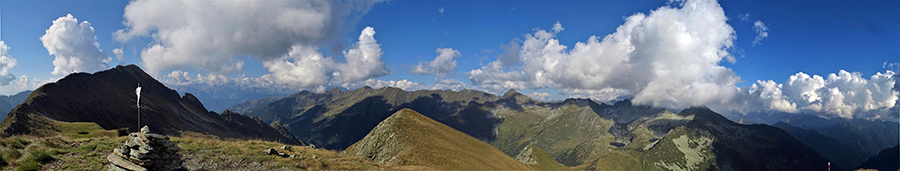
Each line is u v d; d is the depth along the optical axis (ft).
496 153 379.76
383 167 181.88
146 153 81.76
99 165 100.53
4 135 271.08
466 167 272.51
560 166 568.41
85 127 329.11
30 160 91.91
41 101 403.13
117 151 83.35
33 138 109.70
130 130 325.42
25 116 318.04
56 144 109.81
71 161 99.81
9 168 86.53
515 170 329.72
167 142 89.30
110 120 529.04
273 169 129.49
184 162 118.11
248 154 141.59
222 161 127.34
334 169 149.59
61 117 407.44
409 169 200.23
